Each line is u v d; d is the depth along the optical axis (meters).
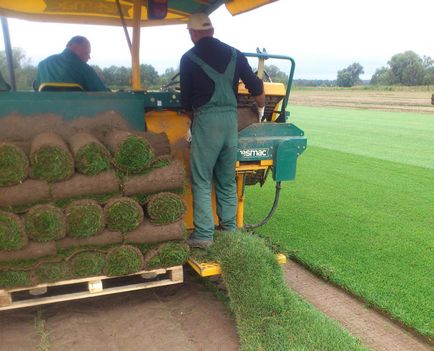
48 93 3.38
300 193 7.44
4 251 2.85
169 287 3.98
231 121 3.47
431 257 4.82
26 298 3.34
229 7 4.48
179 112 3.99
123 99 3.62
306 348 2.97
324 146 12.99
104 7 4.88
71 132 3.45
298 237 5.34
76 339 3.15
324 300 3.96
